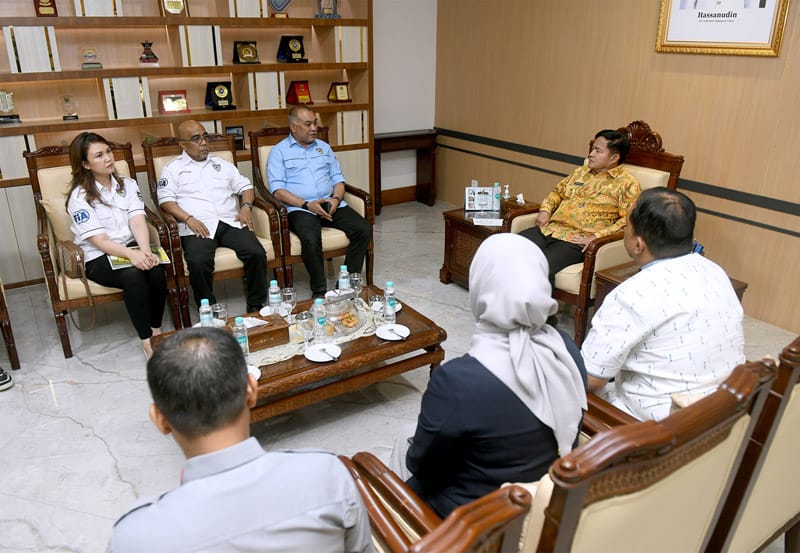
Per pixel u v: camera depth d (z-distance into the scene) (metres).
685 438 0.91
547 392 1.20
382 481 1.32
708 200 3.58
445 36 5.29
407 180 5.77
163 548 0.82
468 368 1.20
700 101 3.49
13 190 3.59
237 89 4.34
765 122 3.20
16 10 3.53
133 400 2.62
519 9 4.51
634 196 3.15
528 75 4.57
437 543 0.75
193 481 0.87
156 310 3.10
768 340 3.22
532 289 1.17
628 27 3.79
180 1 3.79
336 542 0.93
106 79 3.65
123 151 3.39
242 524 0.85
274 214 3.37
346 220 3.65
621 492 0.91
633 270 2.90
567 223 3.38
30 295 3.71
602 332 1.68
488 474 1.25
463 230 3.68
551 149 4.55
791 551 1.70
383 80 5.26
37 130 3.55
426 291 3.80
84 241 2.97
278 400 2.28
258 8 4.05
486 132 5.11
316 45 4.60
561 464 0.82
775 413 1.20
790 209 3.18
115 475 2.18
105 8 3.59
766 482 1.36
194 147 3.38
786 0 2.97
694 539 1.18
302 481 0.90
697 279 1.62
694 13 3.39
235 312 3.51
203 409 0.87
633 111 3.89
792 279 3.26
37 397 2.64
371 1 4.37
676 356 1.61
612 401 1.82
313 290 3.54
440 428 1.21
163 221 3.18
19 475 2.18
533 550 1.07
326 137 4.01
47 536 1.91
